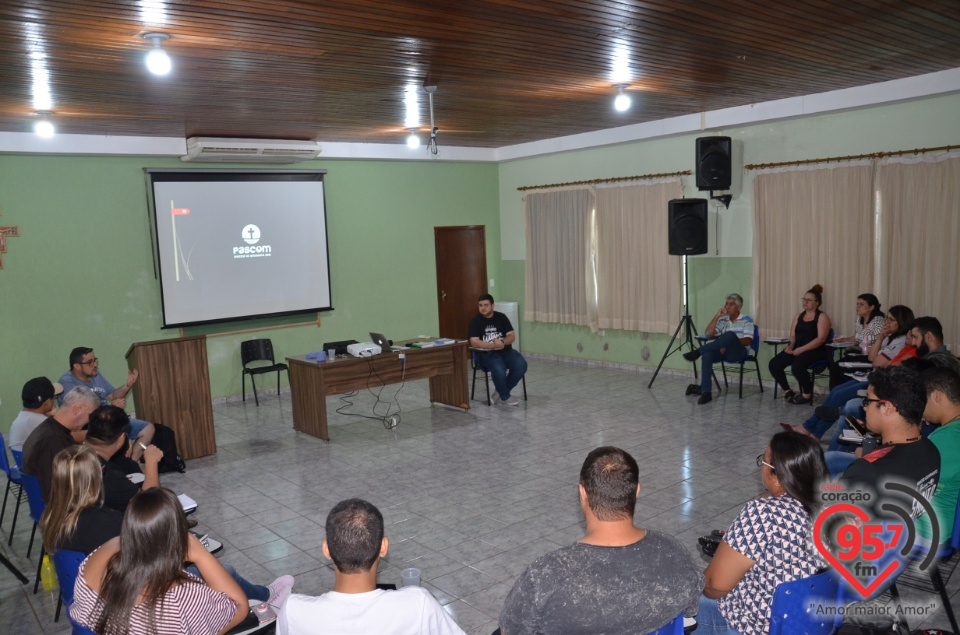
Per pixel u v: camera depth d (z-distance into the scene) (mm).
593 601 1626
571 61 4910
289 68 4660
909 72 5824
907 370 2723
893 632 2236
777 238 7406
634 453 5473
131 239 7516
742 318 7340
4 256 6832
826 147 6984
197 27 3656
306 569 3771
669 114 7465
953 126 6121
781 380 6922
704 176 7223
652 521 4152
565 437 6020
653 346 8766
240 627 2420
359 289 9148
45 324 7090
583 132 8547
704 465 5117
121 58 4160
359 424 6777
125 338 7547
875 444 3506
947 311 6281
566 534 4059
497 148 9891
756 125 7465
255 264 8227
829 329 6625
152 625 1953
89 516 2479
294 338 8656
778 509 2053
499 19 3852
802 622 2064
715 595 2164
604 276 9117
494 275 10508
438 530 4191
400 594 1801
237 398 8242
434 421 6773
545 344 10125
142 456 4844
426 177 9672
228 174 7961
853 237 6840
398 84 5352
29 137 6684
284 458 5777
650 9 3818
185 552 2064
